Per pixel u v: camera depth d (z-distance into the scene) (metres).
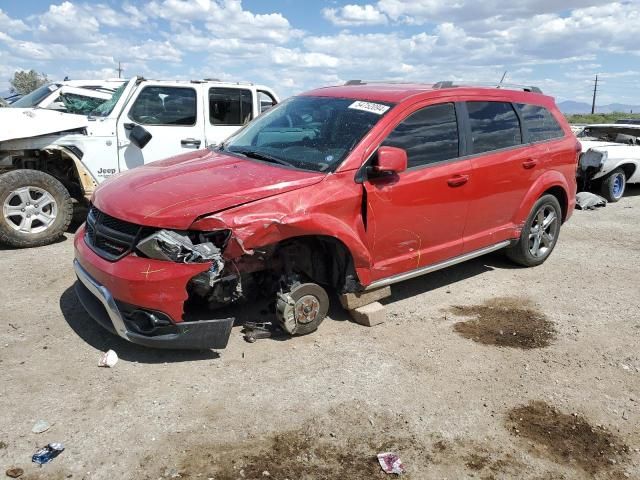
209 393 3.59
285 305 4.18
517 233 5.91
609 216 9.52
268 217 3.83
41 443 3.06
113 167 7.34
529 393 3.79
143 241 3.64
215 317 4.24
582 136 12.48
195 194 3.84
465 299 5.40
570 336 4.67
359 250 4.31
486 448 3.21
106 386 3.62
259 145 4.86
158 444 3.09
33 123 6.75
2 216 6.27
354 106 4.79
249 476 2.89
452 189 4.94
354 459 3.06
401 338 4.49
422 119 4.78
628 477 3.03
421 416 3.47
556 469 3.07
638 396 3.81
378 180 4.40
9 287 5.22
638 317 5.11
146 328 3.73
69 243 6.79
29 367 3.81
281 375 3.84
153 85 7.64
